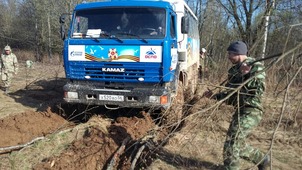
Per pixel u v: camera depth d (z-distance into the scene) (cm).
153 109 713
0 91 1193
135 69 716
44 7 3159
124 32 732
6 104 976
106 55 725
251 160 464
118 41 716
